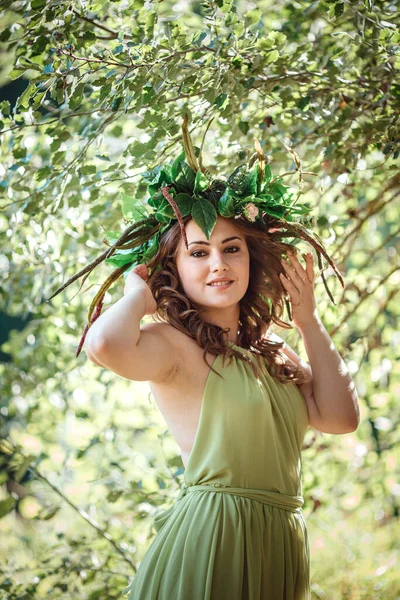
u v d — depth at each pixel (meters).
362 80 2.64
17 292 3.45
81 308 3.31
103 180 2.58
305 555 2.03
